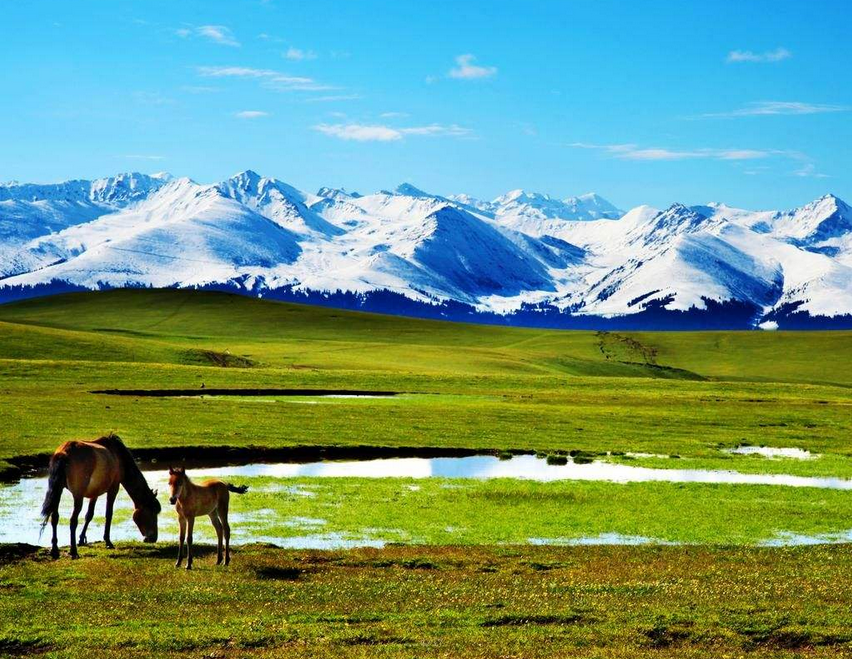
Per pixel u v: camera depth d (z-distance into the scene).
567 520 34.94
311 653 17.45
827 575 25.20
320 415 66.69
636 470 49.19
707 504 38.62
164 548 27.52
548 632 19.12
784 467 50.56
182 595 21.58
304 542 30.38
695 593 22.64
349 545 30.09
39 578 23.19
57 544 28.14
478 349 178.25
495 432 61.81
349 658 17.16
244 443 52.34
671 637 19.14
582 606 21.19
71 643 17.92
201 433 54.75
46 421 55.78
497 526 33.53
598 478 46.22
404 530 32.56
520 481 43.78
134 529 31.55
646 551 28.73
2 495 36.84
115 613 20.06
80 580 23.09
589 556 27.77
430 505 37.22
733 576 24.92
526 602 21.50
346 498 38.28
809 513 37.00
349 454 52.88
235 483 41.00
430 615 20.31
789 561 27.39
